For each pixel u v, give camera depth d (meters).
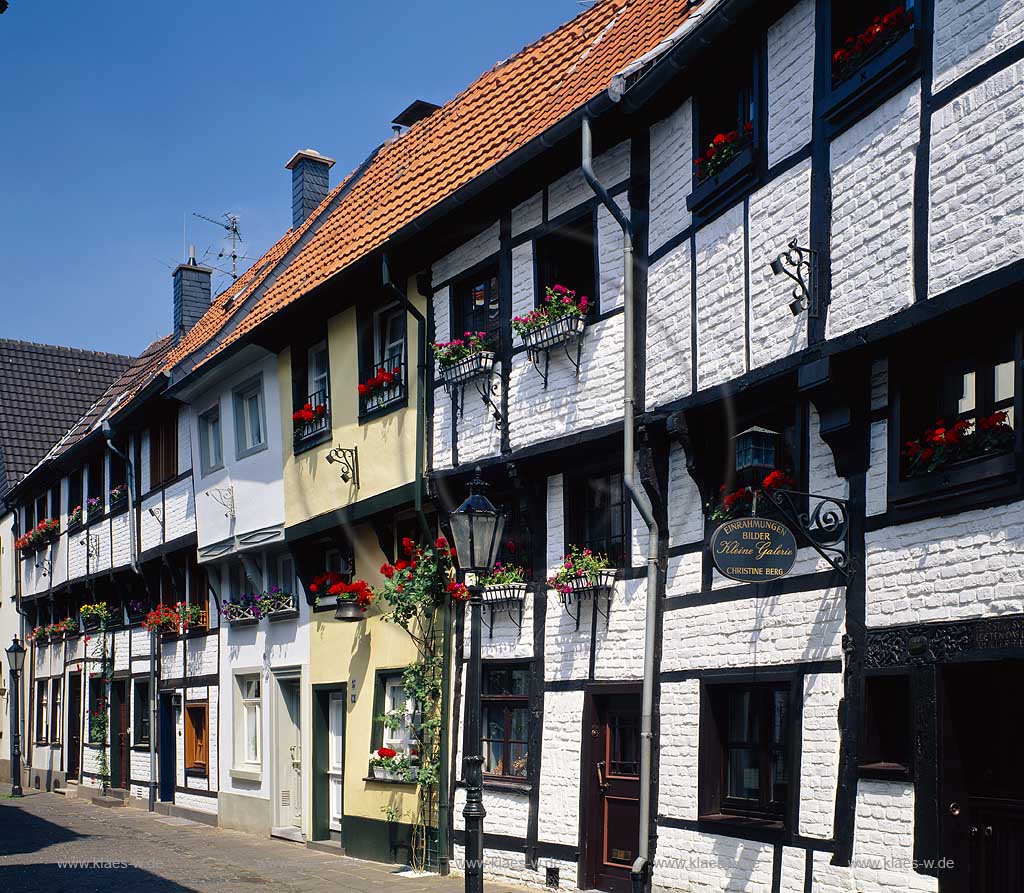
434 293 14.37
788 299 9.32
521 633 12.74
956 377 8.00
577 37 14.74
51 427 35.97
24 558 33.34
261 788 18.36
